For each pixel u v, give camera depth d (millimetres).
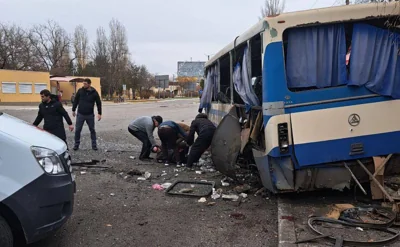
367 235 4109
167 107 35375
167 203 5566
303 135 4961
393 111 5047
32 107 33188
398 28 5004
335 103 4992
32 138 3607
